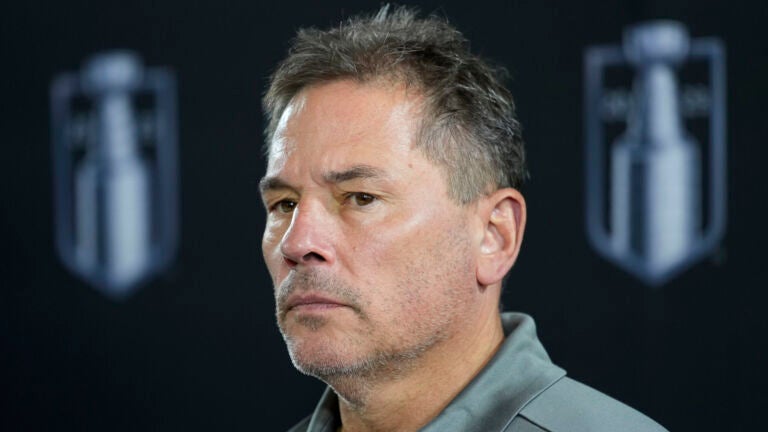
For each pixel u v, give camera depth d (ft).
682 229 31.48
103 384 35.29
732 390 31.19
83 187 35.35
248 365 34.53
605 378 31.89
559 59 32.30
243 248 34.47
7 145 35.65
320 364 14.80
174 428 34.86
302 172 15.07
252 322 34.47
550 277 32.14
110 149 35.19
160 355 34.91
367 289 14.73
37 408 35.91
